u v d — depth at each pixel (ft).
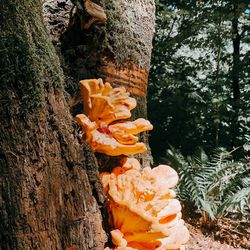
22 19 2.41
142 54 3.88
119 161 3.39
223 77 17.39
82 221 2.54
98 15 3.24
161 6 17.10
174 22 17.87
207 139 17.30
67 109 2.66
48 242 2.34
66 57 3.39
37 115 2.39
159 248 2.89
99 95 2.97
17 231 2.25
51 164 2.42
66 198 2.47
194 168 11.05
